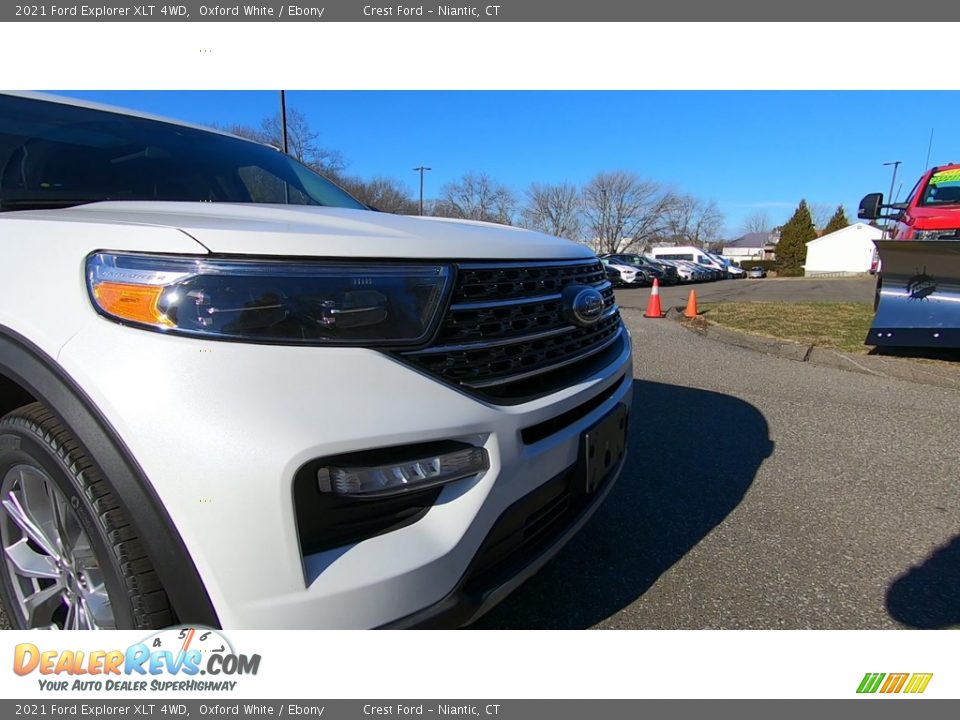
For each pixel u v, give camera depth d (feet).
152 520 4.05
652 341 26.00
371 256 4.53
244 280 4.12
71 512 4.67
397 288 4.57
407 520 4.62
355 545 4.34
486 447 4.88
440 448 4.64
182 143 8.91
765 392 16.96
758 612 7.08
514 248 5.67
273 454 3.94
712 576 7.80
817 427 13.88
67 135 7.64
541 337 5.61
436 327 4.67
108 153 7.84
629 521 9.29
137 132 8.54
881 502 10.02
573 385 6.00
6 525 5.56
